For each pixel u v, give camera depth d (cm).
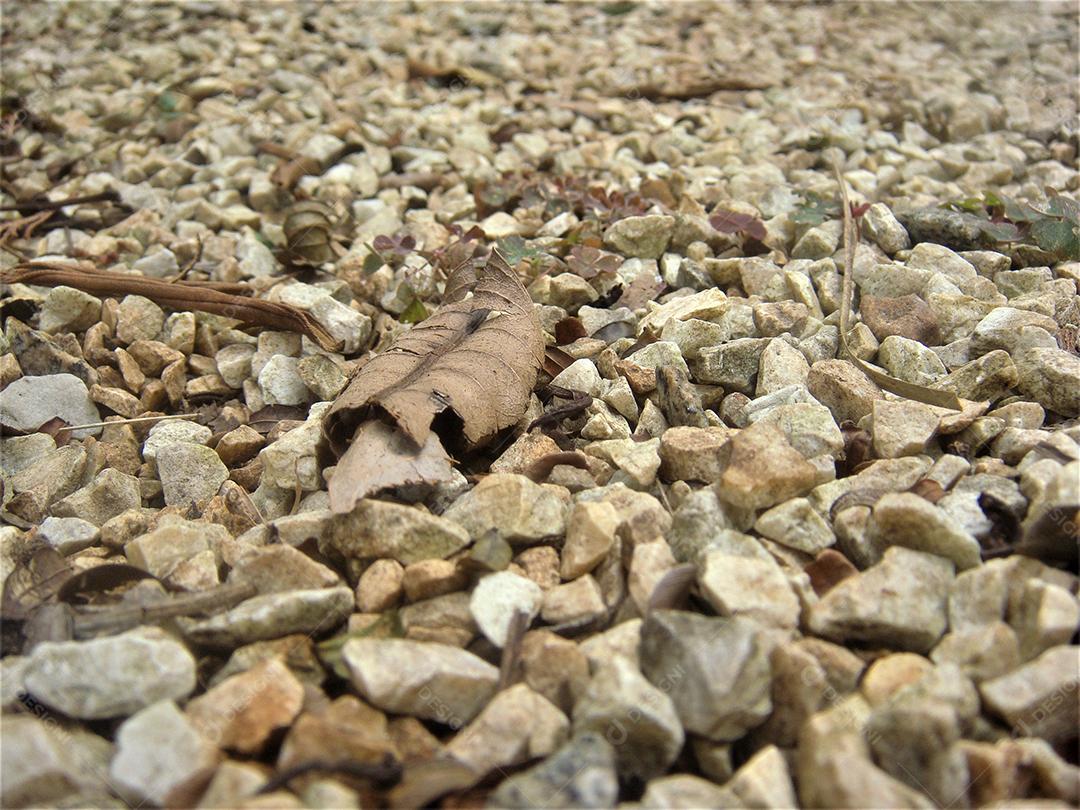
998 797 19
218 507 28
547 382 33
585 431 30
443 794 20
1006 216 40
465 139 55
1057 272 37
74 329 38
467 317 30
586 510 25
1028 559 24
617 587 24
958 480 27
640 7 79
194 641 23
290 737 20
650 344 33
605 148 53
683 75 65
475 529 25
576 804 19
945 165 50
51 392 34
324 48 69
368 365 29
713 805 19
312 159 51
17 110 58
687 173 49
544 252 41
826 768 19
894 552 24
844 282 35
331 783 20
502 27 74
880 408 28
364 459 25
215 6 74
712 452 27
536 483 27
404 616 24
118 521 28
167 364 36
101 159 53
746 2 80
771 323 34
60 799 20
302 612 23
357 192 49
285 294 38
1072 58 66
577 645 23
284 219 43
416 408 26
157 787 20
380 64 67
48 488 30
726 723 21
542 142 54
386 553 25
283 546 25
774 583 23
